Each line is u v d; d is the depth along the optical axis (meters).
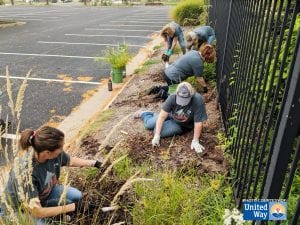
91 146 3.76
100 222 2.61
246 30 2.91
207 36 5.42
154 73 6.55
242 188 2.47
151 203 2.54
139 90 5.69
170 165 3.33
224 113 4.04
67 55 9.13
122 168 3.21
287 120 1.49
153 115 4.27
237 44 3.43
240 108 2.95
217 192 2.82
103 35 12.52
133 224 2.50
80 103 5.43
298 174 2.42
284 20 1.92
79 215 2.69
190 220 2.41
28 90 6.11
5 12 24.22
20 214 2.05
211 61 4.75
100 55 9.01
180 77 4.71
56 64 8.11
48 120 4.79
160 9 26.20
